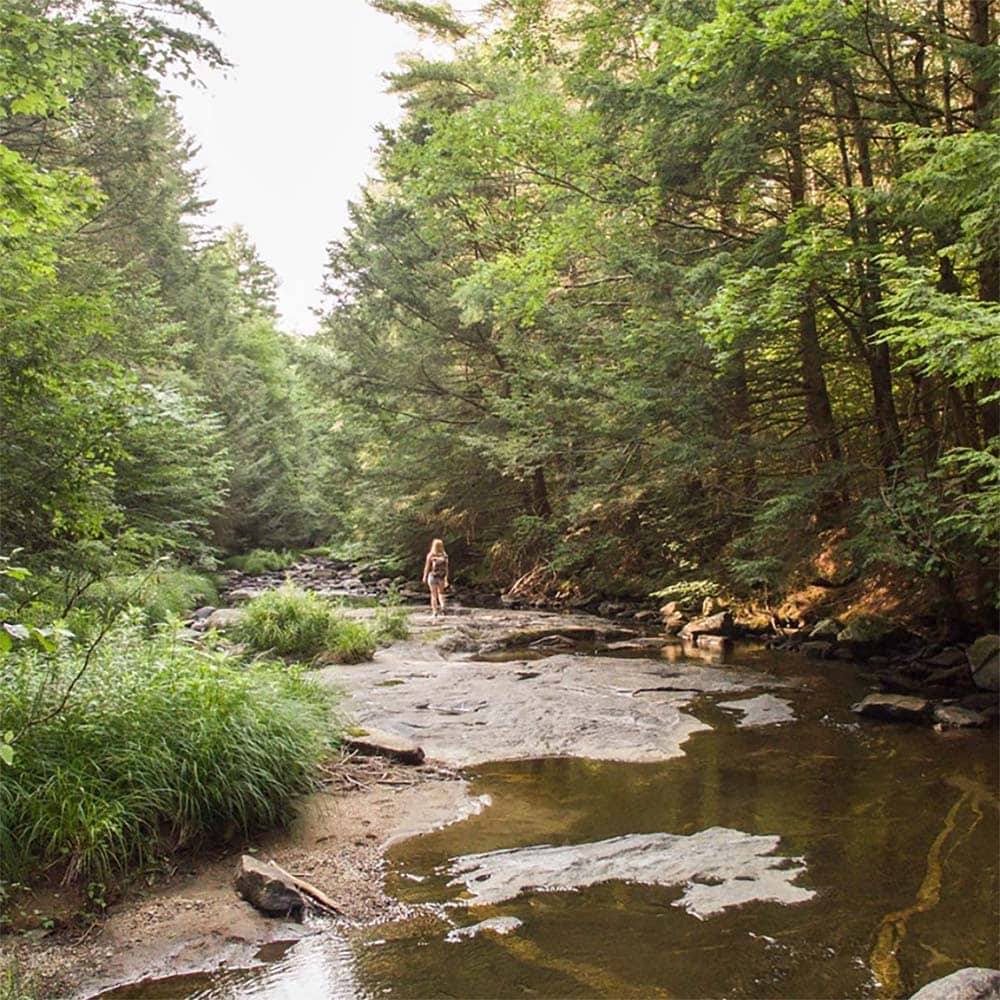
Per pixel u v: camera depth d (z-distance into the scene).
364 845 5.42
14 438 8.11
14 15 8.02
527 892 4.75
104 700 5.39
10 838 4.37
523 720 8.74
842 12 9.41
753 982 3.82
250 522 33.12
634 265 13.40
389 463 24.64
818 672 11.61
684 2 11.09
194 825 5.06
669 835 5.62
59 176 7.61
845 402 15.70
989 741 8.05
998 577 10.92
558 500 22.17
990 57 9.03
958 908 4.55
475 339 23.50
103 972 3.83
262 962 3.97
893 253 9.90
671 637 15.30
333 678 10.77
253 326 42.88
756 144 10.99
